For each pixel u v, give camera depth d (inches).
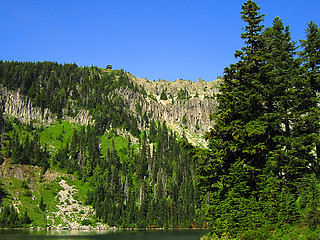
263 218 1317.7
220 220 1425.9
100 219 5841.5
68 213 5797.2
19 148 7170.3
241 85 1631.4
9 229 4982.8
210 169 1526.8
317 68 1718.8
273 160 1461.6
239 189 1416.1
